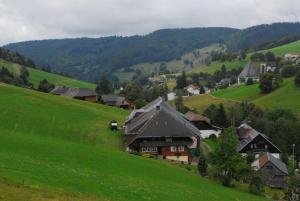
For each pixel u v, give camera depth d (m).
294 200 85.31
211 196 60.56
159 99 135.62
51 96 148.25
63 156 64.81
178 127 97.00
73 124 110.94
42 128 101.38
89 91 186.50
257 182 78.06
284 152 126.94
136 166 69.56
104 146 94.44
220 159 77.00
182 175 72.88
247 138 129.75
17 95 133.25
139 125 99.94
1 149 62.59
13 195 38.16
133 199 47.41
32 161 54.97
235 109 180.50
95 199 43.28
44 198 39.41
